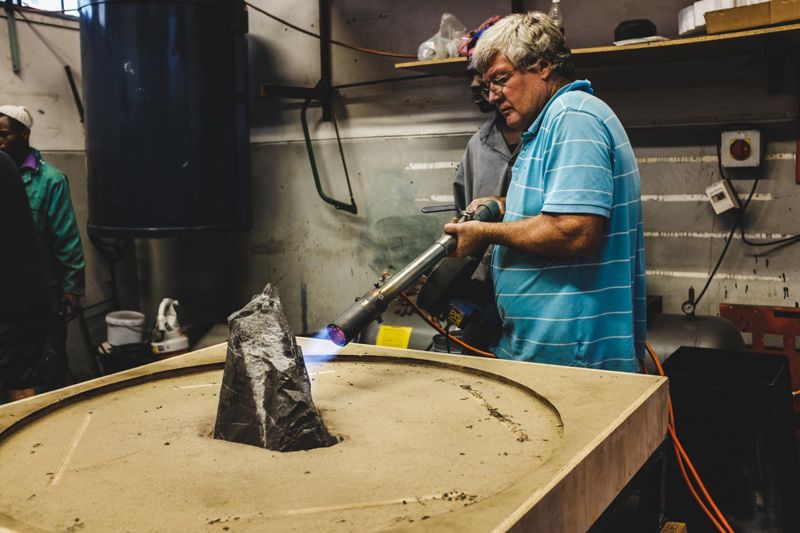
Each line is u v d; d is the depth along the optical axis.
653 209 2.77
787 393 1.83
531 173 1.49
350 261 3.61
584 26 2.85
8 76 3.56
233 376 0.95
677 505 1.69
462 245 1.37
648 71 2.72
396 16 3.32
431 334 2.47
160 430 0.99
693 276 2.72
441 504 0.73
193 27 3.15
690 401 1.69
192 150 3.21
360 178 3.52
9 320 1.80
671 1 2.67
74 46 3.87
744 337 2.59
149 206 3.21
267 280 3.88
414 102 3.33
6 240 1.78
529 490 0.72
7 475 0.82
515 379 1.15
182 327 3.70
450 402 1.09
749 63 2.54
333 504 0.74
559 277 1.46
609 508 0.91
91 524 0.69
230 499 0.75
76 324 3.90
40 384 1.93
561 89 1.50
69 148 3.86
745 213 2.61
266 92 3.29
